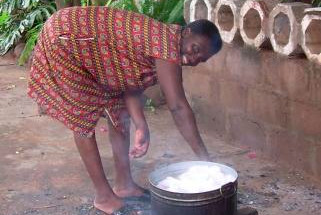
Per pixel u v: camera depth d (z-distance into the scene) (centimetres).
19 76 747
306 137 381
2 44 881
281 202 348
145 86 304
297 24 366
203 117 497
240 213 296
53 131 500
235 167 405
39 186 381
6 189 378
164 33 285
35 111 566
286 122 398
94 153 324
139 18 292
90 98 309
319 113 365
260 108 422
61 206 350
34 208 349
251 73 425
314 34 362
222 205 252
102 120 527
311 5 385
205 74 482
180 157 429
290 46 375
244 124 444
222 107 468
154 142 462
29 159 432
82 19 296
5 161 429
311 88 368
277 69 397
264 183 376
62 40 296
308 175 384
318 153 372
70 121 312
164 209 254
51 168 413
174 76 281
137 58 290
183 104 279
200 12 470
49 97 312
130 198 351
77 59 298
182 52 285
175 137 474
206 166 276
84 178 393
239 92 443
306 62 370
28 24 844
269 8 398
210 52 285
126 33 289
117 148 344
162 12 555
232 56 443
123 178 351
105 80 302
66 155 439
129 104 312
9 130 506
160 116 534
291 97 388
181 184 261
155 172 272
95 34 293
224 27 448
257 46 406
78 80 303
